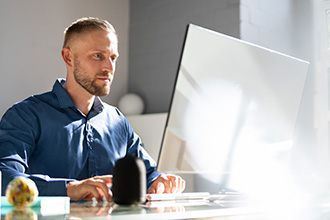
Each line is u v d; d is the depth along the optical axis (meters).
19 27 3.44
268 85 1.40
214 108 1.25
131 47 3.98
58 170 1.69
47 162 1.68
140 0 3.93
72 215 0.82
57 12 3.64
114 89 3.89
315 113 3.15
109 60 1.68
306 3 3.30
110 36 1.69
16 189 0.94
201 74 1.21
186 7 3.56
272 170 1.44
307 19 3.29
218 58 1.25
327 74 3.14
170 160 1.19
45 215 0.82
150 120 3.32
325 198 1.30
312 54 3.23
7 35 3.37
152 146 3.28
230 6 3.25
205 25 3.40
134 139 1.94
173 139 1.18
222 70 1.26
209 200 1.24
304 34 3.29
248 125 1.35
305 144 3.14
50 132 1.69
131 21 4.00
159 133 3.24
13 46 3.40
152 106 3.76
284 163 1.49
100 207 0.98
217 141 1.27
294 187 1.48
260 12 3.27
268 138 1.42
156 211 0.90
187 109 1.20
